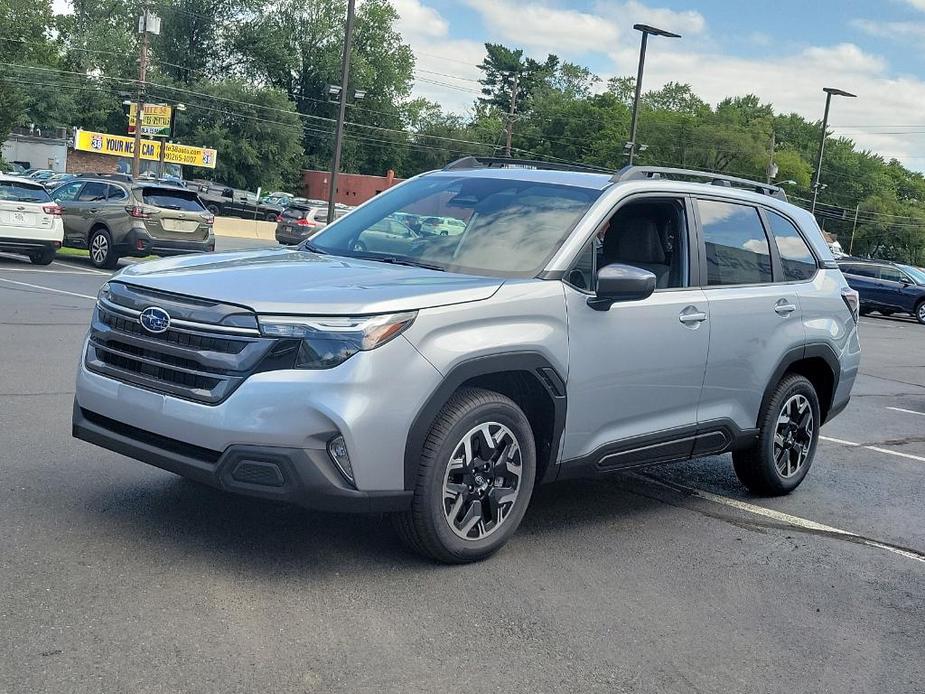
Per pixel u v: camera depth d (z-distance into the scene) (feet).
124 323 13.61
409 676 10.77
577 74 423.23
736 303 18.22
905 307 101.35
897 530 19.12
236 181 274.57
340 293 12.98
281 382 12.30
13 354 28.78
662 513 18.58
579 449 15.62
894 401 38.99
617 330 15.75
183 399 12.76
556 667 11.41
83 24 304.91
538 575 14.33
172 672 10.25
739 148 305.12
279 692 10.08
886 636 13.56
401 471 13.02
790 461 20.68
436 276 14.47
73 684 9.78
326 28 320.70
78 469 17.29
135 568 12.93
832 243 160.35
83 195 62.69
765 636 13.10
